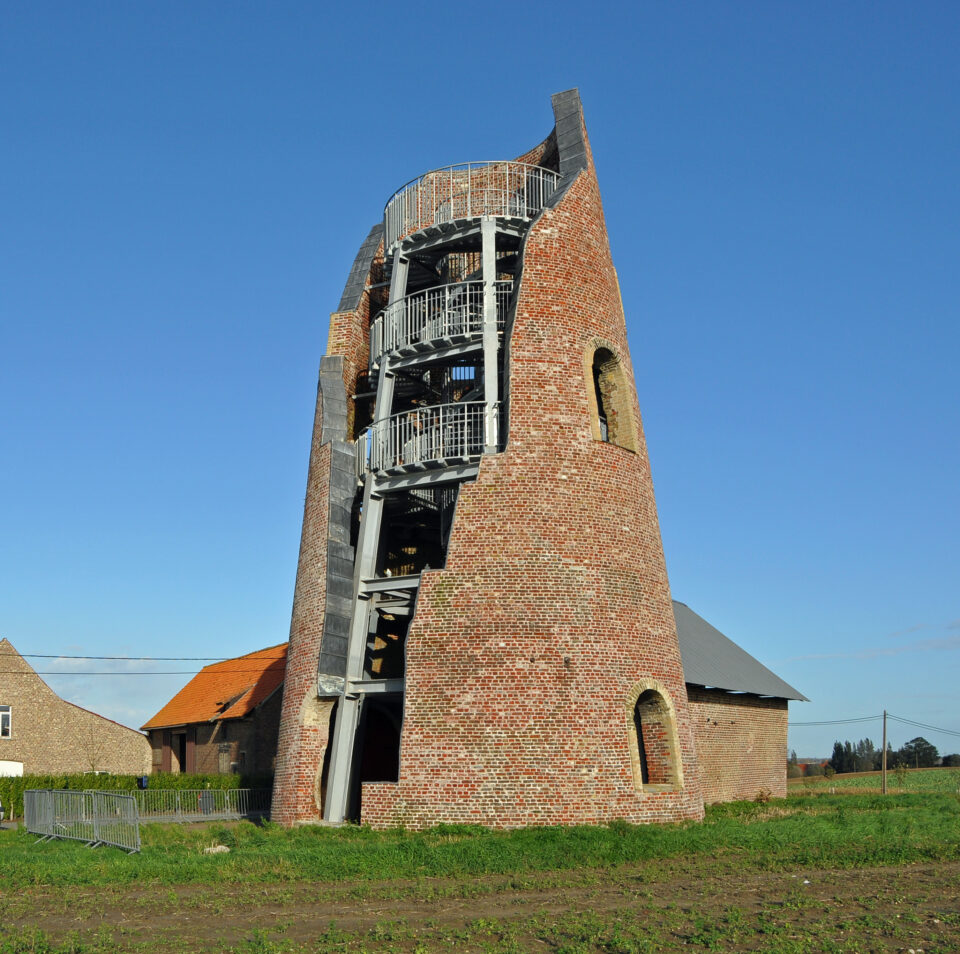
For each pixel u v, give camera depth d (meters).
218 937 14.10
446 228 28.34
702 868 18.97
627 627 25.31
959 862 19.89
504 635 24.33
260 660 51.09
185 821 31.88
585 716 23.98
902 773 60.75
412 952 12.79
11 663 50.69
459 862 19.28
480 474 25.55
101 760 52.12
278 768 27.45
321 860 19.52
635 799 23.98
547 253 27.27
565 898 16.36
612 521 26.00
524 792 23.31
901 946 12.95
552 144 32.09
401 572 32.25
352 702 26.52
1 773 49.19
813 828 23.64
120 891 18.03
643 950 12.60
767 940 13.14
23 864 20.73
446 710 24.11
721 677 35.06
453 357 27.48
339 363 29.78
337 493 27.78
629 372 28.67
